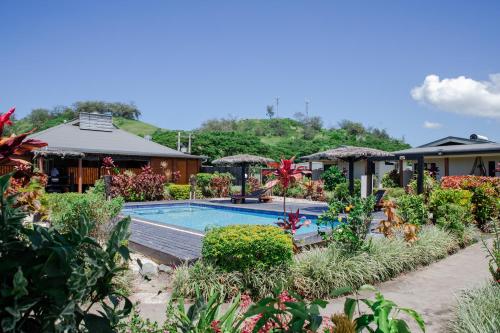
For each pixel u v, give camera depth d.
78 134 23.89
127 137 25.98
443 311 4.90
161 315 4.58
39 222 8.30
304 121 96.94
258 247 5.37
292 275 5.46
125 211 16.70
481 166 21.05
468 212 9.89
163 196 20.81
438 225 9.21
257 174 27.81
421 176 12.03
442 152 21.08
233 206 17.30
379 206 13.79
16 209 1.39
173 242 8.03
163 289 5.61
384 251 6.83
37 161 17.77
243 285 5.32
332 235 6.74
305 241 7.58
